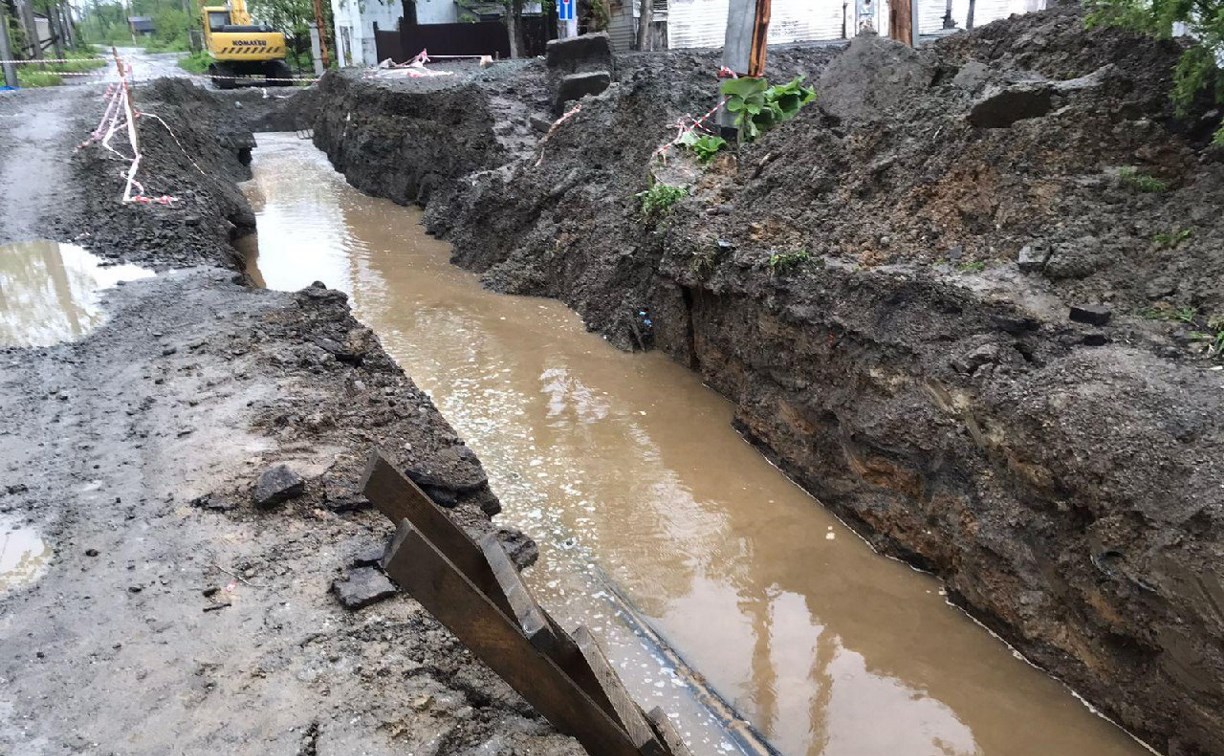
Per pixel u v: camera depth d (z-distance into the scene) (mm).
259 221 15578
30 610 3678
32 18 31453
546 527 6055
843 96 8094
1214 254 4980
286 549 4102
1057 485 4430
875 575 5613
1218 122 5531
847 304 6137
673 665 4734
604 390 8359
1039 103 6184
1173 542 3762
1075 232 5480
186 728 3041
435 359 9086
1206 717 3754
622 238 9953
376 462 3115
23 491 4609
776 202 7922
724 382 8156
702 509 6383
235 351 6426
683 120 10914
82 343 6746
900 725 4355
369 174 18312
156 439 5125
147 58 48750
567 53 15961
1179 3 5258
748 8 9945
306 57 36969
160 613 3645
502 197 12297
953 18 17641
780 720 4367
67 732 3033
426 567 2562
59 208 10844
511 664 2752
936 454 5316
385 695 3213
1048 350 4848
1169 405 4129
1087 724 4316
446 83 17812
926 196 6602
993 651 4871
